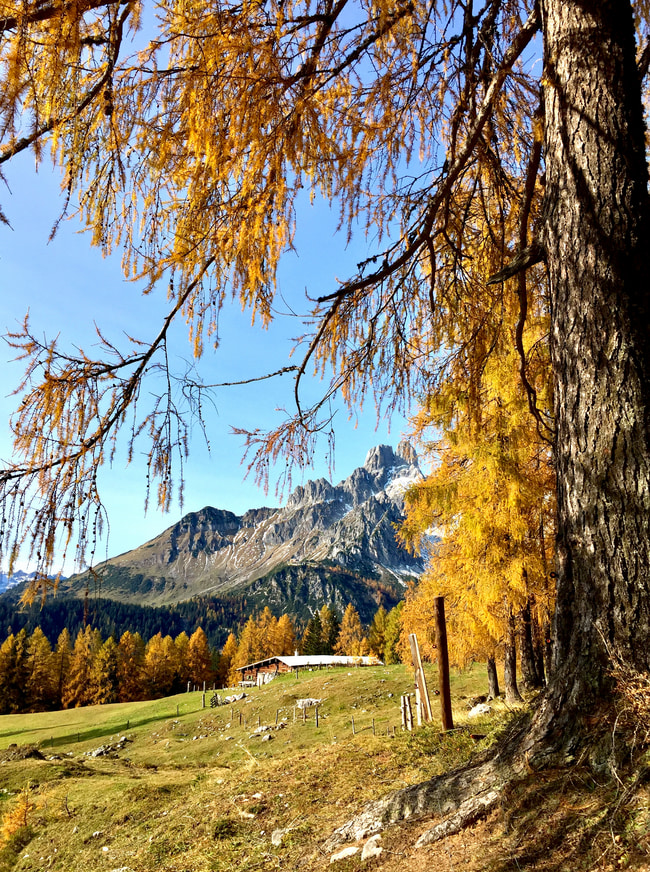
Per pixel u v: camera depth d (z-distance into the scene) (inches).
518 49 129.8
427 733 281.4
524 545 329.7
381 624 2960.1
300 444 163.0
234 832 223.5
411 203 163.8
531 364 187.6
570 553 107.9
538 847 87.9
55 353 96.6
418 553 395.2
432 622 510.3
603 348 105.3
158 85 96.9
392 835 125.7
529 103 152.9
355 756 276.5
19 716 1744.6
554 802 94.2
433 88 145.9
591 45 113.4
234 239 111.6
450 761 207.2
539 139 137.8
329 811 203.8
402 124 146.3
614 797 85.9
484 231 171.2
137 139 99.3
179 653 2871.6
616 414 102.4
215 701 1510.8
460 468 347.9
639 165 109.4
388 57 129.0
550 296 121.0
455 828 110.0
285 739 927.0
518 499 297.9
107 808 418.6
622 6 115.7
